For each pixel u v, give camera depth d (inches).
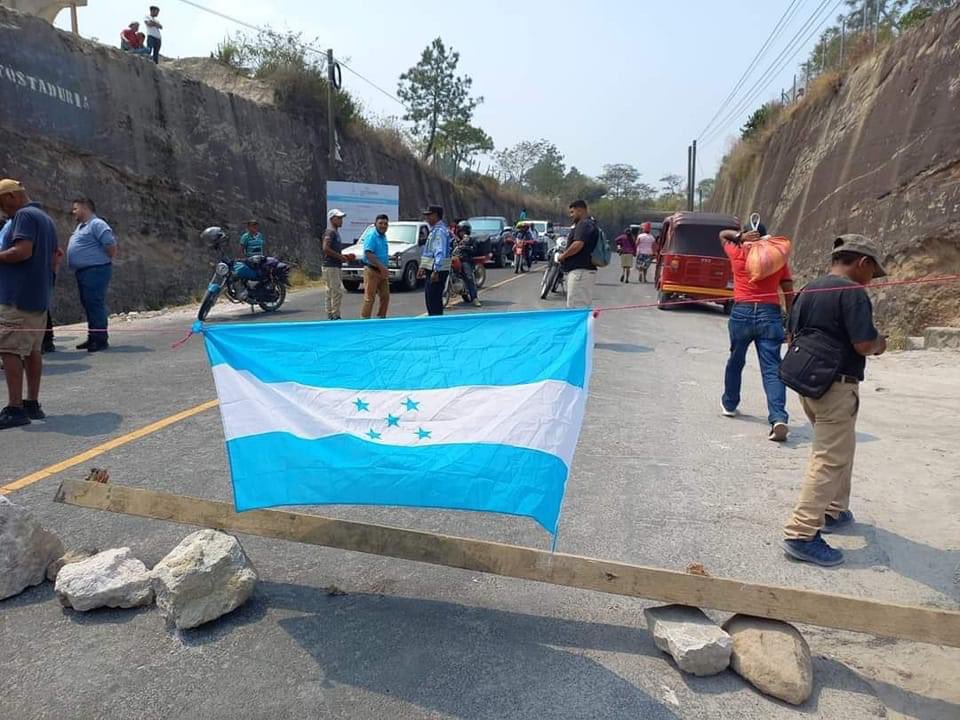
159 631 125.0
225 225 842.8
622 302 710.5
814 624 116.7
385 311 447.5
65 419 254.7
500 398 126.4
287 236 971.3
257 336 132.4
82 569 132.1
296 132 1061.1
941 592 142.6
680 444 237.9
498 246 1146.7
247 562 133.5
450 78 2159.2
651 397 306.0
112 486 146.9
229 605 127.3
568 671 116.1
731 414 276.2
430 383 128.8
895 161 611.8
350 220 1042.7
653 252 956.0
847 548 161.0
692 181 2162.9
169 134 778.2
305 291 751.7
